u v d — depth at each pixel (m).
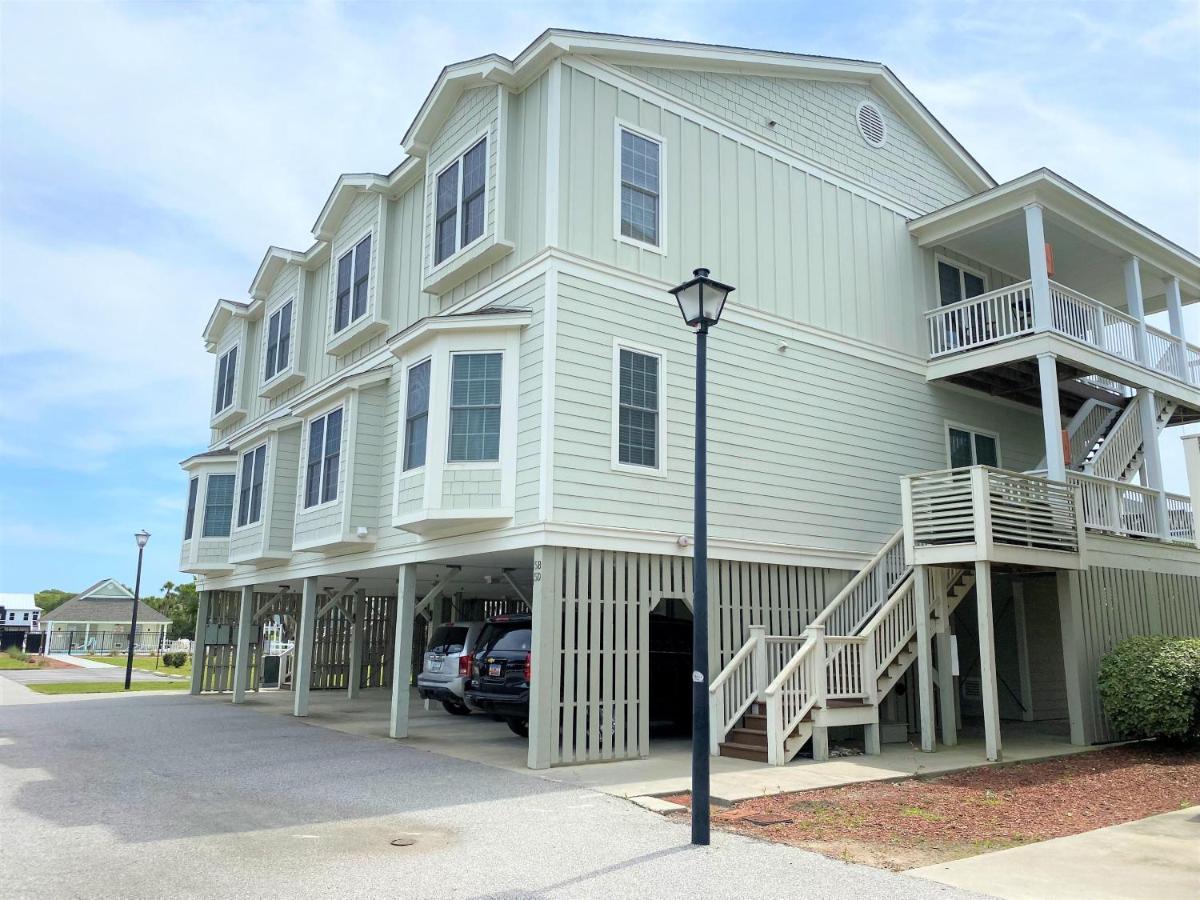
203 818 7.41
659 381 12.11
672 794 8.68
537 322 11.34
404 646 12.95
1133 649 12.70
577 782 9.16
